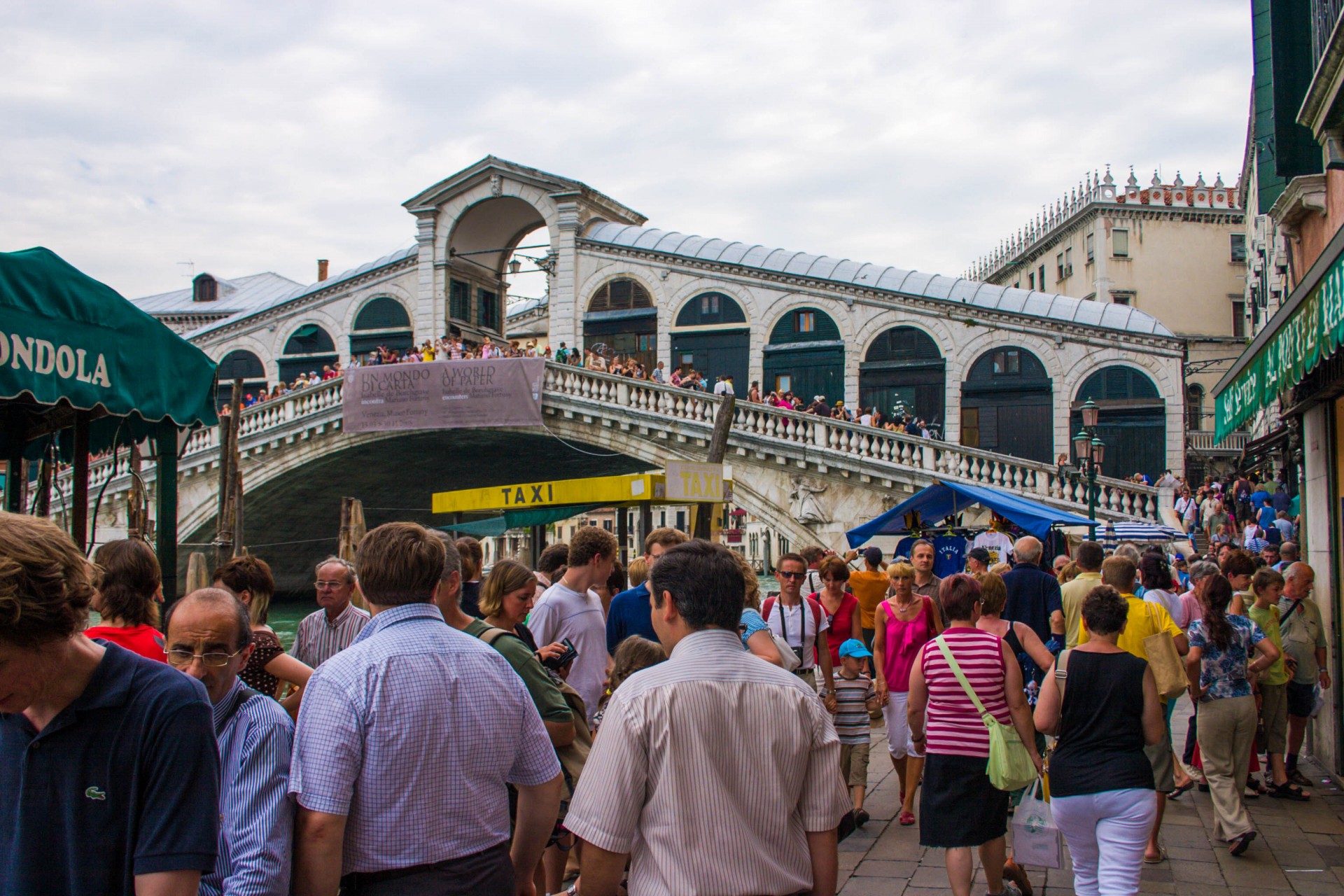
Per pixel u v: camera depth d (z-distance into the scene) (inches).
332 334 1392.7
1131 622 234.7
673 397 1032.2
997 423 1095.6
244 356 1440.7
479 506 545.3
